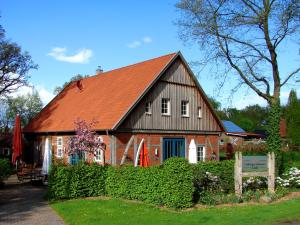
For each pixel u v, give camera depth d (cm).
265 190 1719
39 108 6681
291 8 2189
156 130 2670
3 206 1545
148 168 1549
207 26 2359
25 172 2345
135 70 3003
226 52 2400
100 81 3347
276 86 2341
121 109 2514
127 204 1503
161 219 1220
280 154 2269
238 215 1279
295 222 1181
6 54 3753
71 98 3488
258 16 2258
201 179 1548
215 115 3083
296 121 4638
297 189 1875
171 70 2805
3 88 3831
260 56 2355
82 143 2295
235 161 1638
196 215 1282
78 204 1526
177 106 2825
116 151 2448
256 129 7388
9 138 3775
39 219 1287
